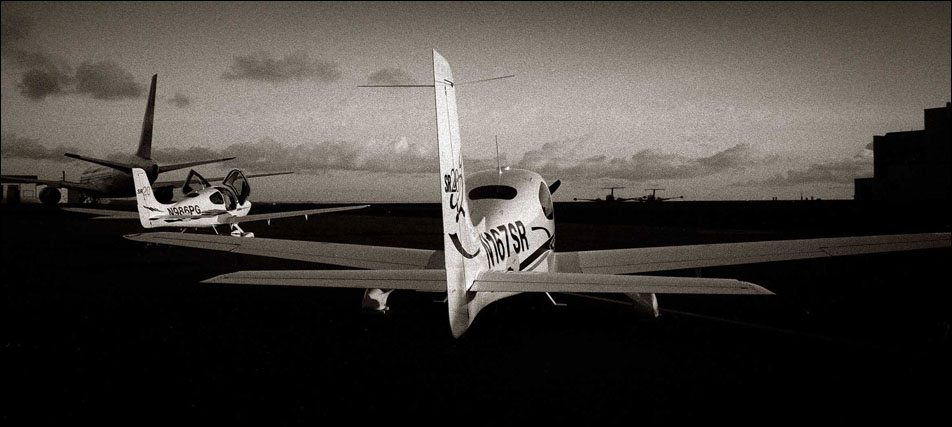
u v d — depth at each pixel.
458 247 6.01
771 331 7.38
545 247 8.98
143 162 37.59
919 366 5.78
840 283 11.20
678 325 7.84
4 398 5.05
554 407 4.80
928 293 9.92
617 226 32.03
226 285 11.97
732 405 4.78
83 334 7.54
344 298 10.42
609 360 6.17
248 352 6.61
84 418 4.59
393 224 38.84
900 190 44.47
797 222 28.88
